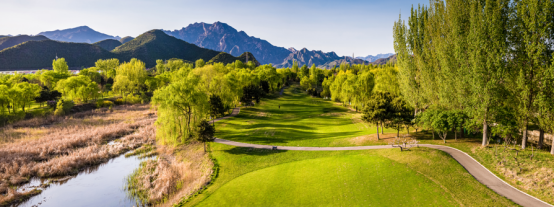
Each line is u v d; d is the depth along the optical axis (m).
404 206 25.75
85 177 40.91
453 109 40.22
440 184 28.14
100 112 89.25
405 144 38.56
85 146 54.38
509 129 32.66
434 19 45.38
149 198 33.88
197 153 48.47
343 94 90.25
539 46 27.70
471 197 25.31
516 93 31.50
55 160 44.88
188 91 54.06
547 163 28.77
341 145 45.75
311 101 118.31
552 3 26.53
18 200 33.47
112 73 154.75
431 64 45.91
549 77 27.11
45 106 91.50
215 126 65.38
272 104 104.31
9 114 74.44
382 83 72.00
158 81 134.25
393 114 44.25
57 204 32.97
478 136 41.56
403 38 52.78
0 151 47.25
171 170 41.94
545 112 28.78
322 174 34.97
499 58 30.89
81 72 141.38
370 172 33.25
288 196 30.50
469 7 35.84
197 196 32.72
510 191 25.56
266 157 43.62
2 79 109.81
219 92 77.50
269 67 175.38
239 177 37.50
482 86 32.94
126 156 50.31
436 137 42.84
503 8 31.41
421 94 49.69
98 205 32.88
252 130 59.97
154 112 89.56
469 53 34.44
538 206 22.92
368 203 27.03
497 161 31.27
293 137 54.00
